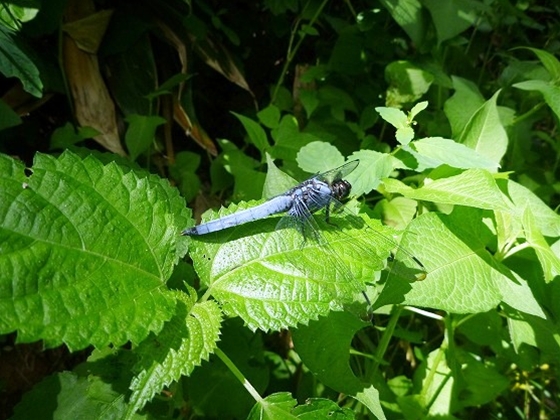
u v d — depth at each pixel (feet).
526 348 0.43
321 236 0.28
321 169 0.37
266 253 0.27
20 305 0.19
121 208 0.24
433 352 0.44
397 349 0.53
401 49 0.65
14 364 0.48
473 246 0.33
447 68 0.70
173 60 0.60
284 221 0.29
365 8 0.68
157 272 0.24
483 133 0.42
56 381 0.30
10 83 0.50
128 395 0.29
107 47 0.52
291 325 0.25
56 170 0.23
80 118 0.52
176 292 0.25
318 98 0.61
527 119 0.59
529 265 0.37
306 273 0.27
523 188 0.38
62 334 0.19
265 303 0.26
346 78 0.63
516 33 0.77
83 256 0.22
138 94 0.55
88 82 0.52
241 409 0.38
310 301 0.26
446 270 0.31
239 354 0.39
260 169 0.56
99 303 0.21
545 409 0.52
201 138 0.58
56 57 0.50
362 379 0.40
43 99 0.50
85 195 0.23
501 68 0.77
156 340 0.23
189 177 0.54
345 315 0.31
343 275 0.27
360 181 0.35
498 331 0.42
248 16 0.65
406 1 0.57
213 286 0.26
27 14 0.40
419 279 0.30
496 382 0.43
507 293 0.31
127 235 0.23
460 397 0.43
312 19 0.60
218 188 0.55
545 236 0.37
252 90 0.68
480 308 0.30
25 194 0.21
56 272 0.21
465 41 0.62
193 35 0.55
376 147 0.55
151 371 0.22
